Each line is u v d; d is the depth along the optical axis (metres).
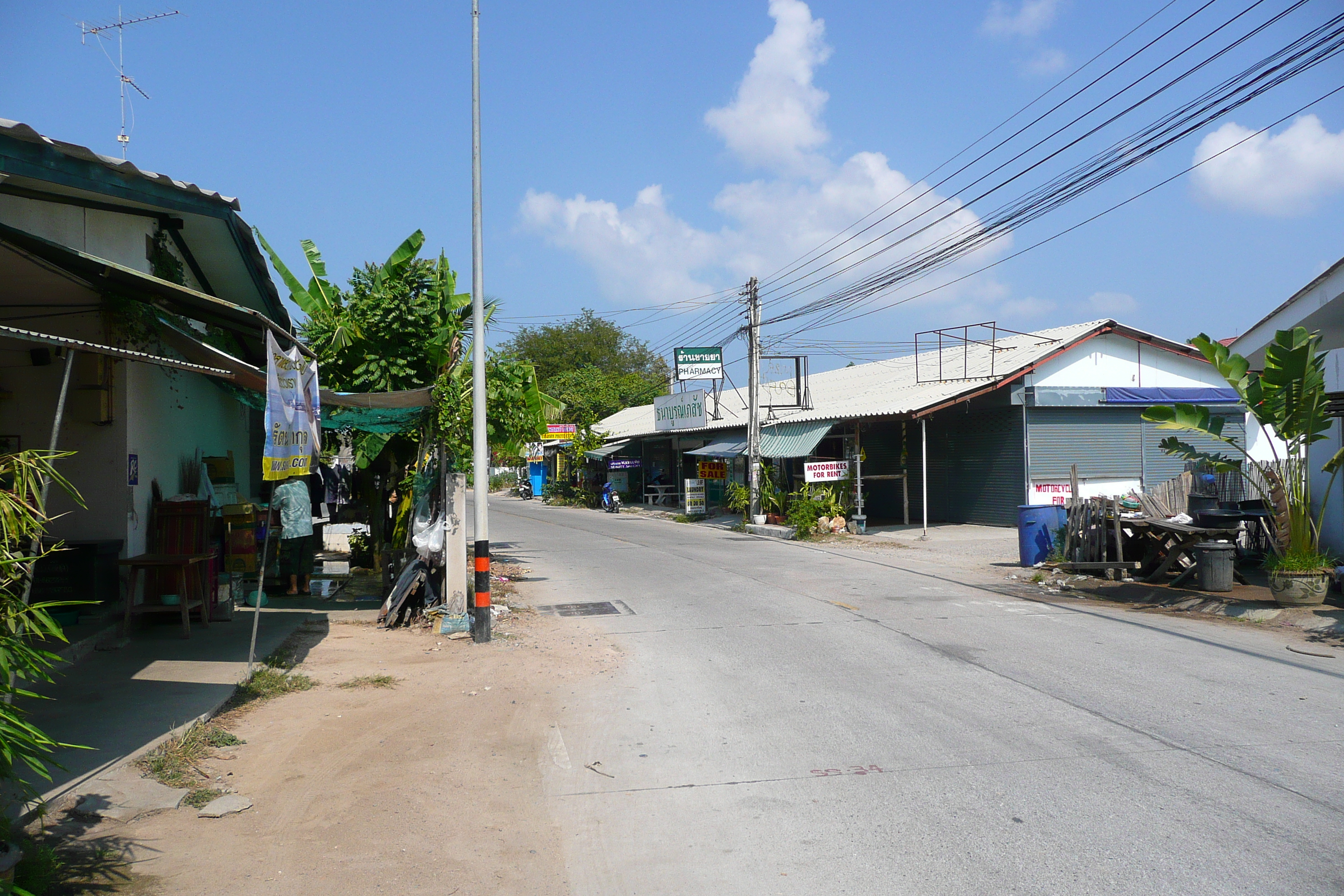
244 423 14.02
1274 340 13.00
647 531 25.09
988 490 23.28
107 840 4.49
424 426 11.25
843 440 27.17
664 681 7.95
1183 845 4.41
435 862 4.38
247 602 12.07
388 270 13.51
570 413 54.72
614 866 4.35
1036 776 5.39
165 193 7.76
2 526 3.70
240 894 4.02
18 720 3.61
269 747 6.09
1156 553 13.26
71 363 4.47
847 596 12.45
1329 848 4.34
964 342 22.78
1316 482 13.08
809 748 6.02
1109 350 22.75
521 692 7.64
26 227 7.33
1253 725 6.31
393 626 10.47
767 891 4.07
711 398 36.19
